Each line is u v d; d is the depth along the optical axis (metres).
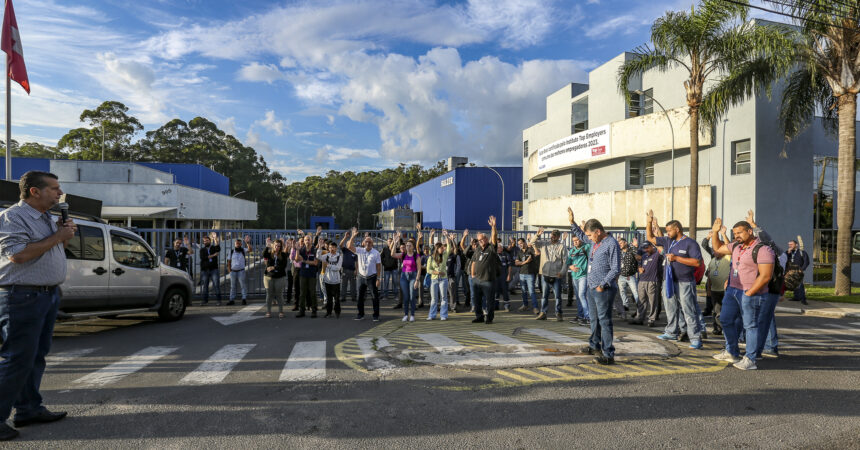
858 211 22.22
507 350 6.86
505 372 5.69
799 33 16.12
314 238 12.52
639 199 22.72
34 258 3.69
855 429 3.96
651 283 9.16
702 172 20.95
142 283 9.30
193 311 11.62
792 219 19.17
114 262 8.89
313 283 10.54
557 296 10.04
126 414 4.30
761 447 3.61
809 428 3.98
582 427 3.99
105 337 8.16
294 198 113.88
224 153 85.50
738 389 5.03
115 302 8.88
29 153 68.06
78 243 8.39
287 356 6.61
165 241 13.48
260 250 14.59
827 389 5.05
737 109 19.39
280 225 97.69
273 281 10.50
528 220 36.88
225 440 3.73
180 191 31.44
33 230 3.71
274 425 4.04
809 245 19.48
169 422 4.11
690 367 5.93
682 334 7.56
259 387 5.13
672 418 4.20
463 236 12.64
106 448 3.58
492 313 9.63
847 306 12.83
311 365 6.07
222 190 63.62
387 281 14.02
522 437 3.79
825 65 15.52
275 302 13.34
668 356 6.50
